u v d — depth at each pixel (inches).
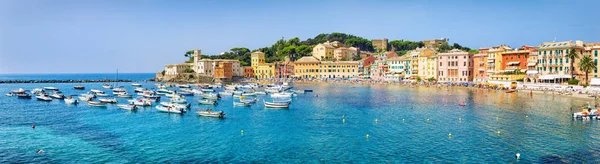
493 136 3193.9
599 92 6067.9
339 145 2957.7
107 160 2598.4
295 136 3262.8
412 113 4453.7
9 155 2699.3
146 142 3063.5
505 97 6077.8
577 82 7091.5
